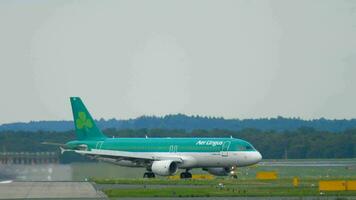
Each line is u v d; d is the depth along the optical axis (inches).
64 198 6358.3
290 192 6727.4
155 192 6879.9
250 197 6269.7
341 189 6929.1
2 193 6998.0
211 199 6092.5
